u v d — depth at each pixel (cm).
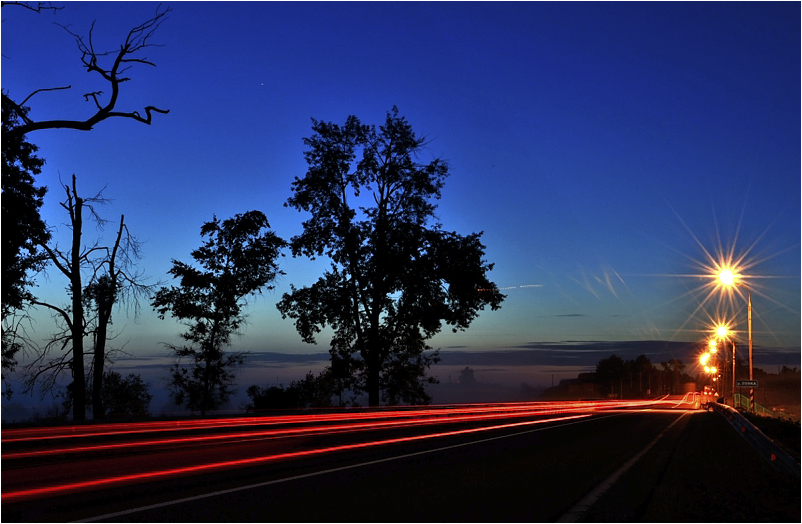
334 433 2316
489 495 993
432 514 845
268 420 2808
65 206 3469
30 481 1093
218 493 980
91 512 830
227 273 4422
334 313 4575
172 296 4359
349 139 4625
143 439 1955
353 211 4519
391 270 4388
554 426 2870
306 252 4594
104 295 3728
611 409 6000
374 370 4600
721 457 1584
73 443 1798
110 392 4269
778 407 6619
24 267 3180
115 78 2395
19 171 2995
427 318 4397
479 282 4456
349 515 830
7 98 2447
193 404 4362
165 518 798
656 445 1903
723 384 9225
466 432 2422
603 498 982
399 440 2017
